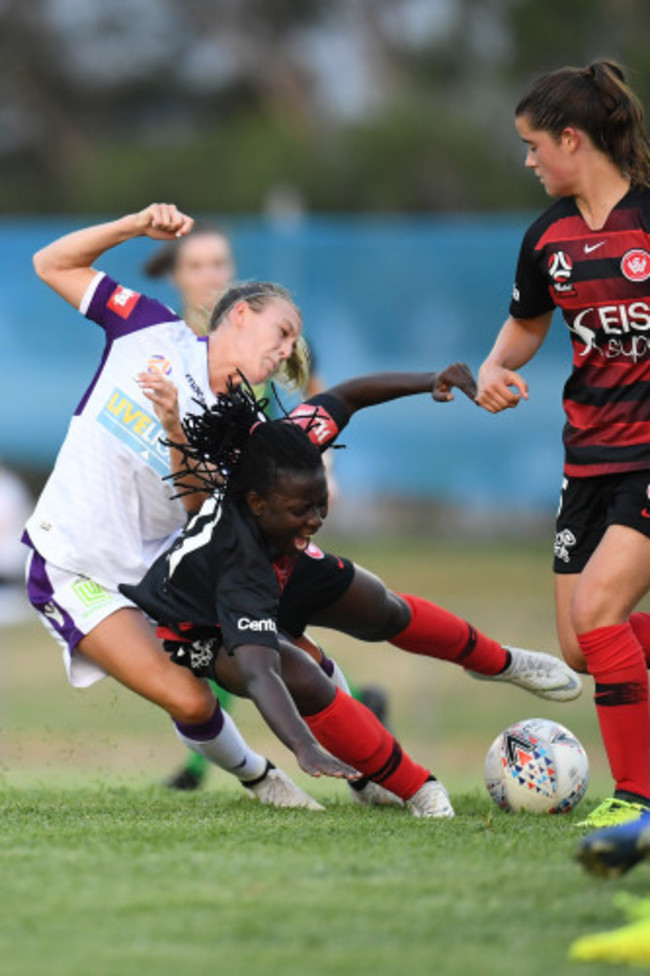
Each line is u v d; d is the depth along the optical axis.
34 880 13.91
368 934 12.32
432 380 19.78
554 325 55.78
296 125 117.50
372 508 74.31
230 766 20.67
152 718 42.81
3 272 57.41
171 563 18.08
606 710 17.98
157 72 131.25
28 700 46.88
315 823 17.61
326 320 57.03
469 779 32.81
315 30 129.88
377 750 18.58
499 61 114.12
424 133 102.75
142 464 19.58
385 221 99.31
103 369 20.00
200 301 26.59
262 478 17.20
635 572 17.95
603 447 18.45
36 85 128.88
